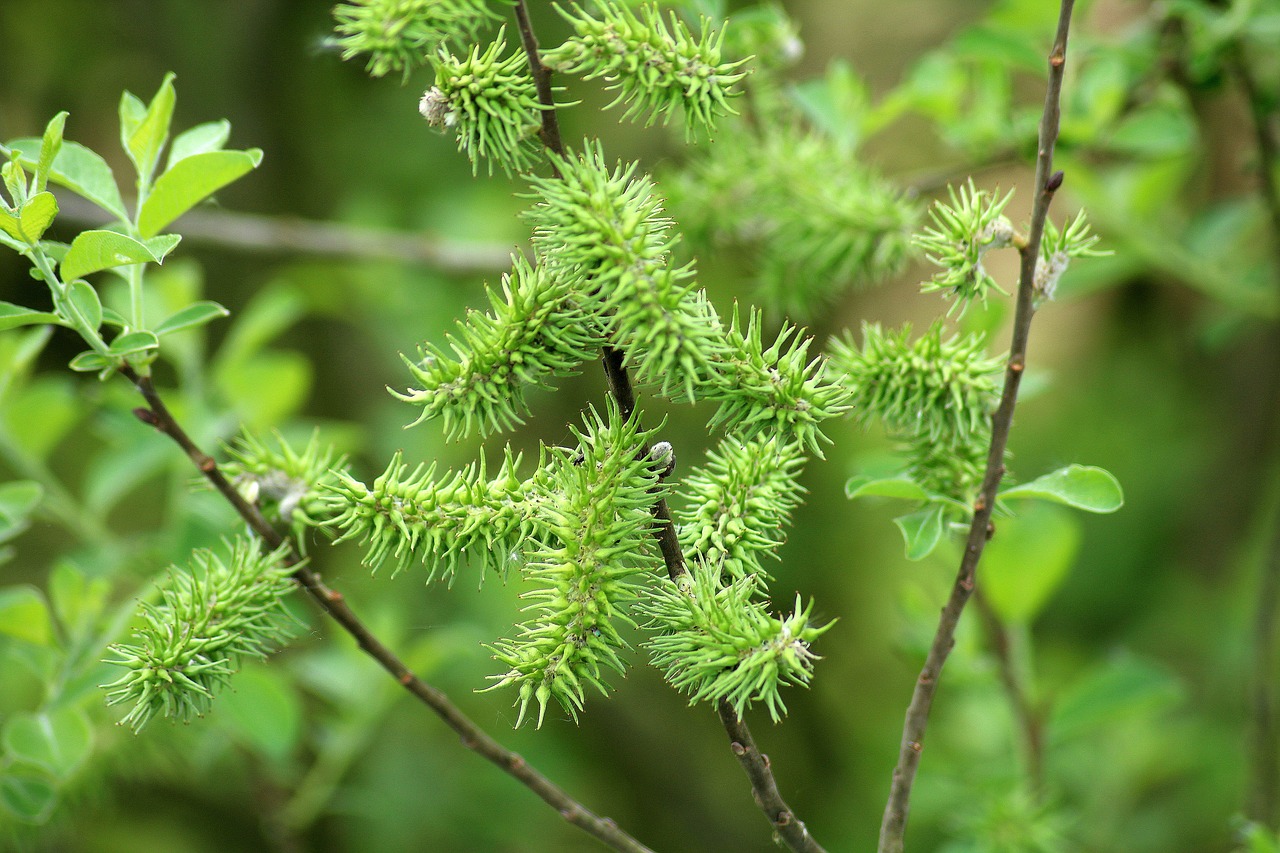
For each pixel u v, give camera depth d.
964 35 1.21
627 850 1.06
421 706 1.85
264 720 1.19
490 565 1.03
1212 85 1.31
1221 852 1.62
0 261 1.89
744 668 1.00
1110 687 1.21
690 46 1.01
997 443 1.03
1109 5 1.90
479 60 1.01
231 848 1.86
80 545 1.86
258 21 1.93
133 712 1.03
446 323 1.90
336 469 1.04
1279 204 1.33
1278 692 1.71
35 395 1.28
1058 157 1.31
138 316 1.05
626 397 1.02
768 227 1.23
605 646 1.01
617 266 1.00
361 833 1.83
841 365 1.06
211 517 1.23
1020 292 1.02
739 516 1.02
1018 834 1.19
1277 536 1.28
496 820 1.83
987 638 1.37
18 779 1.14
